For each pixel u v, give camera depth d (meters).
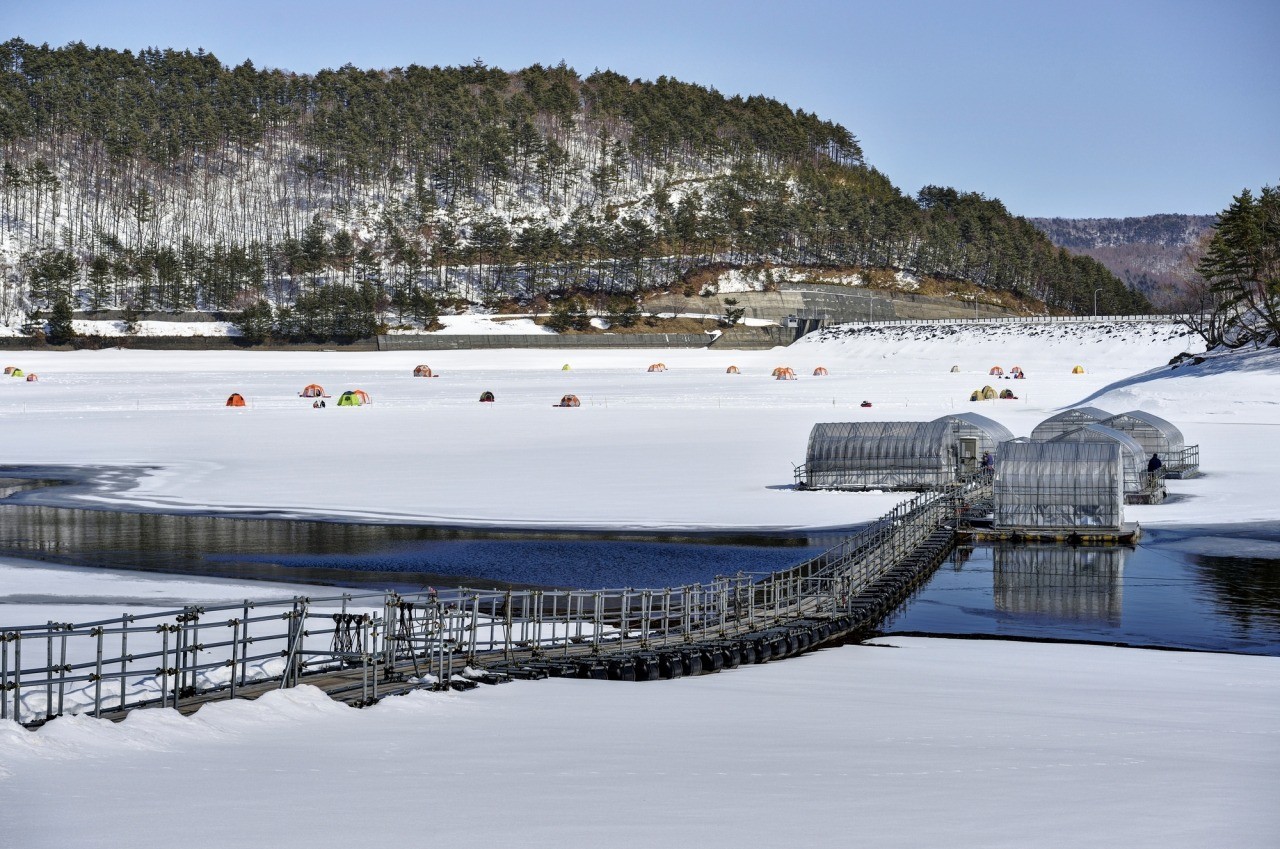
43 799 11.31
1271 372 108.75
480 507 54.25
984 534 47.75
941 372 179.50
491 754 14.32
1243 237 132.75
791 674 23.77
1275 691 21.66
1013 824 11.00
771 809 11.56
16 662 15.94
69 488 61.22
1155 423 65.06
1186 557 42.09
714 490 59.91
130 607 31.86
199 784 12.16
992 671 24.27
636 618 29.14
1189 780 13.20
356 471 67.94
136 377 163.25
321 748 14.44
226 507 54.47
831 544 44.34
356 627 21.72
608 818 11.13
